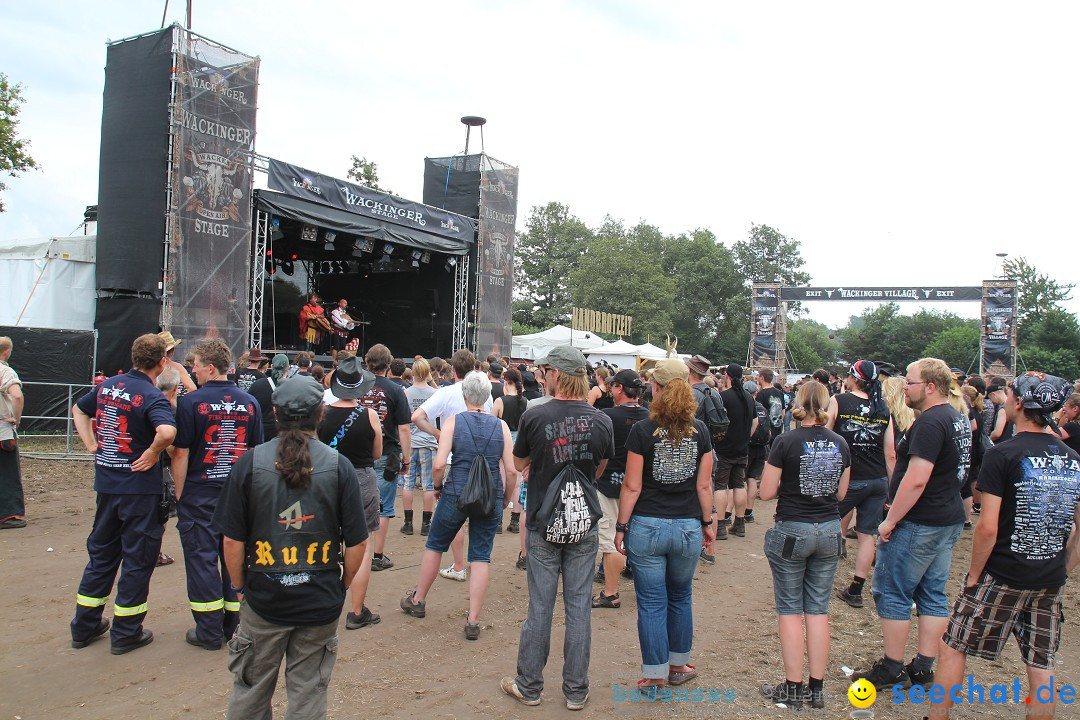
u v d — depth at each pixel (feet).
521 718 12.35
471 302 64.54
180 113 38.42
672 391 12.96
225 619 15.43
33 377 40.40
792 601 13.26
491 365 25.27
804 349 242.37
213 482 14.76
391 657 14.84
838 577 22.40
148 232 39.09
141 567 14.60
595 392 24.14
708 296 232.12
